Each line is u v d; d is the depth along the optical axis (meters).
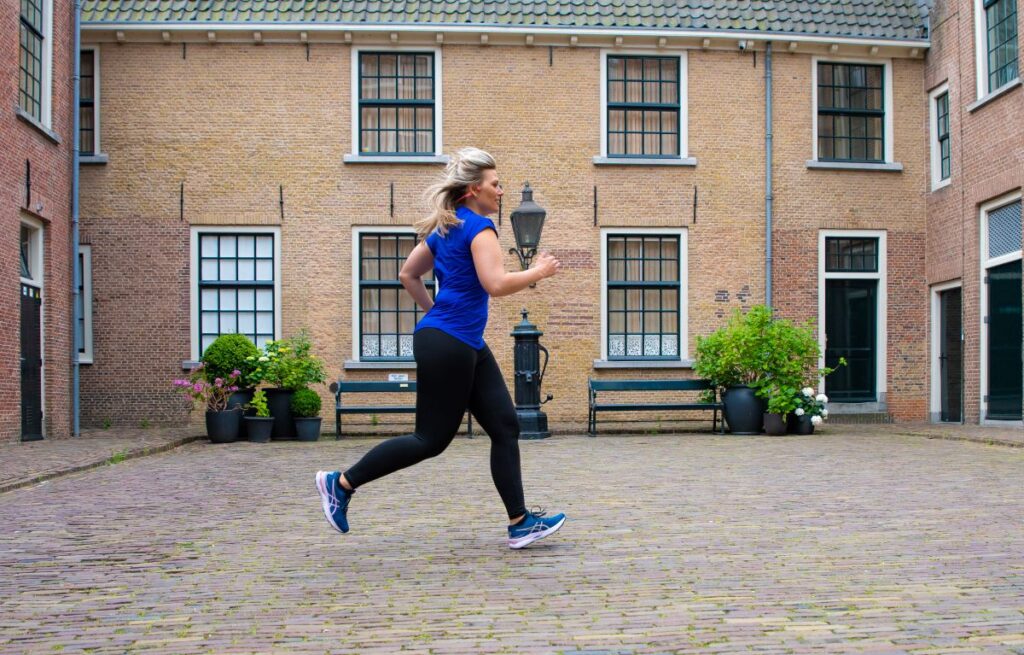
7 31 11.42
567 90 15.63
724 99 15.86
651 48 15.76
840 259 16.14
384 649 3.16
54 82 13.12
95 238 14.98
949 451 10.40
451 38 15.38
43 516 6.11
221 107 15.20
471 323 4.55
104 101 15.05
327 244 15.29
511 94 15.57
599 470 8.74
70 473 8.58
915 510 6.13
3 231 11.34
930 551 4.76
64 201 13.48
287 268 15.24
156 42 15.12
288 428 13.55
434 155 15.38
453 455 10.42
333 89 15.34
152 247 15.05
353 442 12.98
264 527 5.66
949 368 15.81
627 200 15.68
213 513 6.23
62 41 13.41
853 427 14.81
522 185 15.57
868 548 4.85
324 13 15.20
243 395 13.27
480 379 4.71
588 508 6.29
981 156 14.37
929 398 16.11
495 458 4.79
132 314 15.00
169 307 15.04
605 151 15.66
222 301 15.23
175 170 15.10
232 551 4.90
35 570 4.48
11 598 3.95
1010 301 13.74
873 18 16.12
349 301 15.29
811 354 13.84
